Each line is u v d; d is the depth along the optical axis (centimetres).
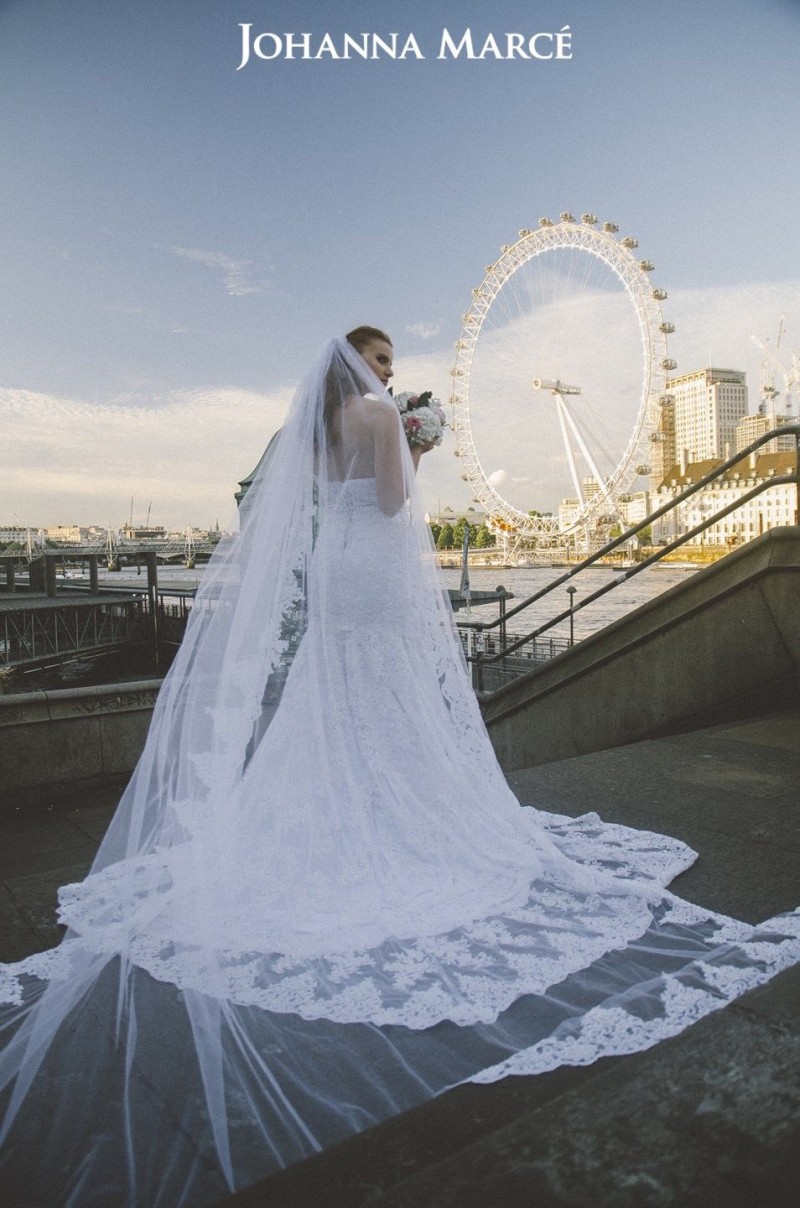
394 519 292
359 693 273
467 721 291
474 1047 189
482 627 734
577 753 638
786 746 474
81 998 213
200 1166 154
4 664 4475
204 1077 175
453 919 242
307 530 280
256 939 230
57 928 265
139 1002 210
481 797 279
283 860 247
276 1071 182
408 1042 192
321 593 278
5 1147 162
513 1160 119
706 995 198
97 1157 158
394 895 250
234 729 259
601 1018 187
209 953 221
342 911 242
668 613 575
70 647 5381
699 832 339
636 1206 108
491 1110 160
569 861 273
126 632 6038
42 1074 184
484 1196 112
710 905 268
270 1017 203
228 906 236
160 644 5662
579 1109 129
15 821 461
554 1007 204
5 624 4709
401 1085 176
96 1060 189
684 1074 136
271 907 240
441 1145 148
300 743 263
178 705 259
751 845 321
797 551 510
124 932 229
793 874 290
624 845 314
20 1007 211
